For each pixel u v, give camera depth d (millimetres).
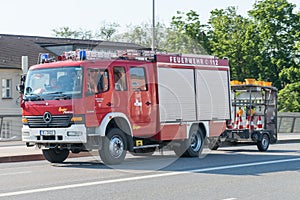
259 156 21469
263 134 25078
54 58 18672
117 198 11609
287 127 43062
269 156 21406
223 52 60875
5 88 48156
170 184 13602
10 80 48406
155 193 12266
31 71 18328
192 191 12555
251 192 12484
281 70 59781
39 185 13375
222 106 22625
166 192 12406
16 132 34188
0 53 49719
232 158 20547
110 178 14664
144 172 15961
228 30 62750
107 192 12367
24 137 18109
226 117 22812
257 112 25359
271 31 60719
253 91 25469
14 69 48375
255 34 61438
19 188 12906
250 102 25281
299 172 16062
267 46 61375
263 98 25766
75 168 17219
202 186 13305
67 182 13898
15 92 48594
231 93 25234
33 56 50625
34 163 19438
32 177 14930
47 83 17906
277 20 60844
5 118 34125
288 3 60938
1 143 29547
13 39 53500
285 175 15383
